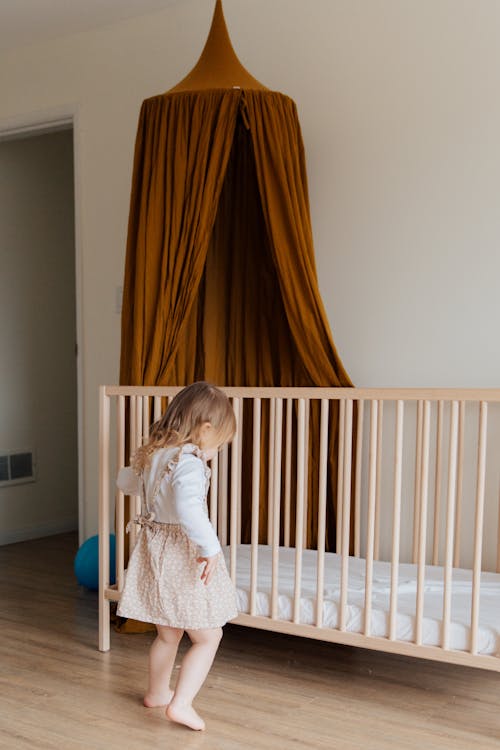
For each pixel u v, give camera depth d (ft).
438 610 7.66
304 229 9.67
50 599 10.98
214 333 10.39
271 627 7.98
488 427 9.56
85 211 12.55
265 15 10.93
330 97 10.50
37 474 15.01
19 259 14.69
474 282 9.62
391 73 10.08
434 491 9.87
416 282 9.99
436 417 9.96
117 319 12.31
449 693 7.93
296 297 9.46
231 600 7.27
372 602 7.88
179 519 6.86
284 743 6.86
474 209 9.61
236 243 10.37
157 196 9.56
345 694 7.86
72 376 15.69
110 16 11.91
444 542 9.86
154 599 7.13
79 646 9.12
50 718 7.28
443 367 9.84
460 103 9.66
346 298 10.45
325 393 7.73
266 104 9.39
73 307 15.70
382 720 7.31
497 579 8.94
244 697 7.76
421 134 9.91
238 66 9.78
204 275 10.39
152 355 9.46
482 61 9.52
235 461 8.24
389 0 10.07
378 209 10.21
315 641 9.34
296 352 10.26
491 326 9.54
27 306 14.84
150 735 6.98
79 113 12.53
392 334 10.16
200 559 6.86
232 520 8.29
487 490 9.59
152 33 11.81
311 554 9.83
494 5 9.43
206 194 9.35
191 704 7.50
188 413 7.15
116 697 7.73
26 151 14.76
